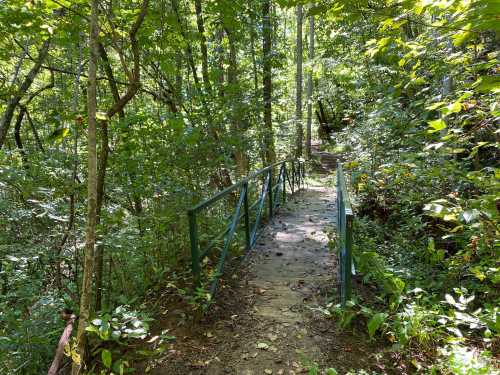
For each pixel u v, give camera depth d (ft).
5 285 11.23
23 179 11.89
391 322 9.71
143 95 22.09
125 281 11.77
